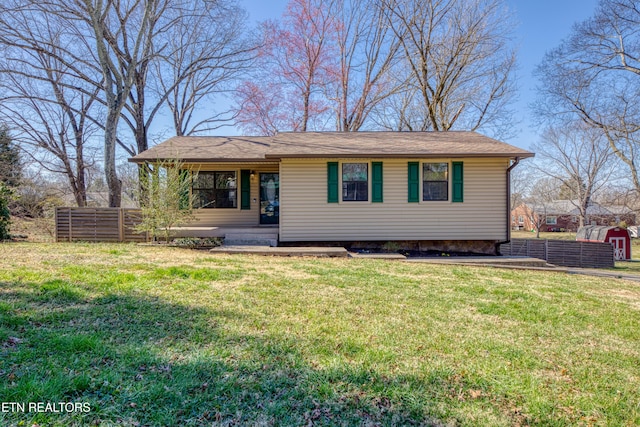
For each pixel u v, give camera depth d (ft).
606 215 111.86
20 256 20.07
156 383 7.04
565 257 41.11
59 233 32.89
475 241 32.91
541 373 8.56
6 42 41.06
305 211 32.04
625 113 60.39
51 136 54.49
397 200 32.12
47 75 50.78
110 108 41.86
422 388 7.50
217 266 19.93
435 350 9.54
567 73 61.72
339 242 32.58
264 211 37.11
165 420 5.94
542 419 6.66
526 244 41.65
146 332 9.68
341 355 8.87
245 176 36.78
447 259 28.35
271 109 69.46
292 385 7.34
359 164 32.17
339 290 15.66
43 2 39.19
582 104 63.10
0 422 5.62
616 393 7.79
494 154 30.14
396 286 16.94
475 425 6.35
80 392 6.61
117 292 13.21
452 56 58.80
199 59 59.62
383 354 9.00
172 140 40.65
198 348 8.84
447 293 16.06
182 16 50.60
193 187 36.47
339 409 6.62
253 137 42.60
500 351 9.70
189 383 7.13
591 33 57.62
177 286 14.71
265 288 15.29
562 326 12.22
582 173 95.81
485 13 56.29
